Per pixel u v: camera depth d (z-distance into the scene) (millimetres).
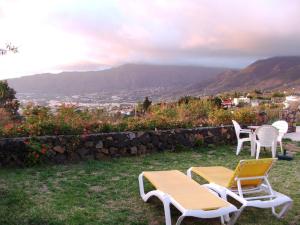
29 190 5289
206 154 8500
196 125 9781
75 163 7180
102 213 4441
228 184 4477
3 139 6816
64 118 8281
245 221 4336
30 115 8484
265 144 8156
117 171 6582
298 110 15688
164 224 4180
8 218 4109
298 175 6551
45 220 4109
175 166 7168
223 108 12930
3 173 6266
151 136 8453
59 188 5426
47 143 7137
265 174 4582
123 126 8609
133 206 4746
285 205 4402
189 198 4004
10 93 11258
